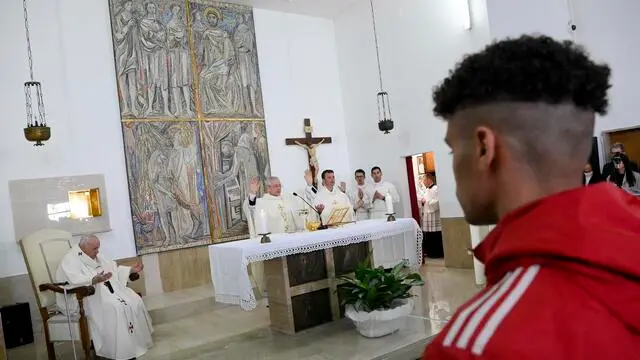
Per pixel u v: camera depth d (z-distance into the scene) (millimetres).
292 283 5145
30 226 6578
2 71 6562
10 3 6676
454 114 716
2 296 6320
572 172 659
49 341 5062
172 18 7973
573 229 565
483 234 6441
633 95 6316
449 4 7625
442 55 7809
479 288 6219
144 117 7566
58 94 6941
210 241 7969
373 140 9180
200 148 8039
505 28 7094
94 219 7039
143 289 7348
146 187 7488
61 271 5148
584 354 512
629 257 543
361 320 4574
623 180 6410
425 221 8930
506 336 540
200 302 6617
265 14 9055
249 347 4812
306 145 9148
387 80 8805
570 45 669
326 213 6590
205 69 8227
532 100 631
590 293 543
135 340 4949
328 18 9727
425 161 9156
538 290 563
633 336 542
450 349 578
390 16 8625
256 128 8664
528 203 625
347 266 5594
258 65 8844
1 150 6488
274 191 6652
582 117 650
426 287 6574
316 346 4602
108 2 7426
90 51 7250
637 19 6172
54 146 6848
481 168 677
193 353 4832
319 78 9555
